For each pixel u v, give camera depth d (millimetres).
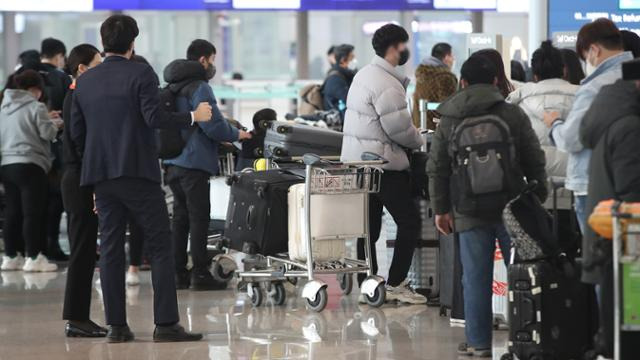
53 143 21266
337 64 22875
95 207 13094
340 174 15141
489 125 11203
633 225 9227
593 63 11062
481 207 11227
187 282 17859
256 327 14203
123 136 12664
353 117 15336
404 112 15016
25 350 12922
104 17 33562
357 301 16250
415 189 15422
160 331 13273
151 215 12906
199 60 17312
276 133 16906
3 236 20641
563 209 12969
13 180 20047
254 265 16891
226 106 29719
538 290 10859
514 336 11016
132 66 12781
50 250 21891
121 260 13203
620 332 9273
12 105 19875
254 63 34062
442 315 14836
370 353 12461
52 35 33406
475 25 31016
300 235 15406
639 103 9727
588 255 9773
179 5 23859
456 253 13945
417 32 31656
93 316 15195
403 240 15406
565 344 10961
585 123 9930
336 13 33000
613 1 18203
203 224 17406
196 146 17062
